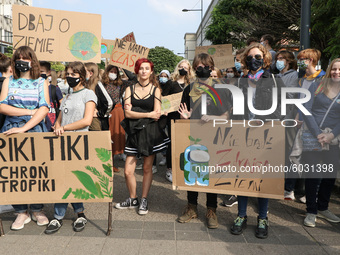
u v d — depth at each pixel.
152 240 3.08
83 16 4.13
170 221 3.54
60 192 3.18
